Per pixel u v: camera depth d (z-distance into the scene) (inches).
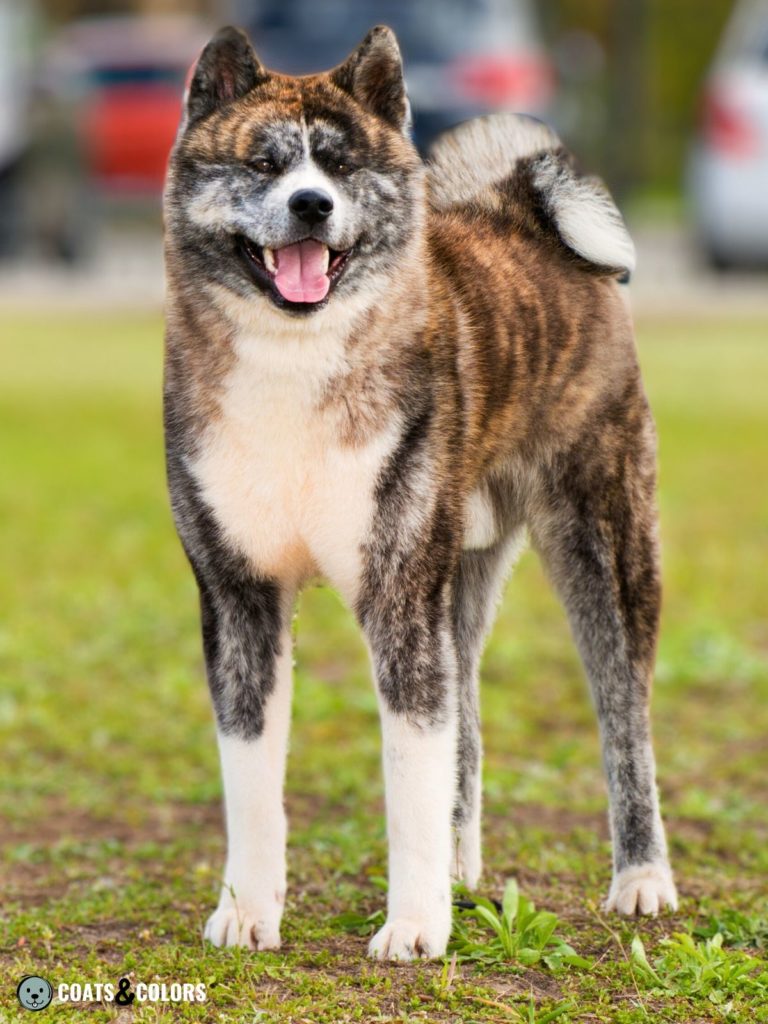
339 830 395.5
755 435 916.6
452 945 310.0
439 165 376.8
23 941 320.5
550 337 349.7
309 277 305.6
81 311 1346.0
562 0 2359.7
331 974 298.8
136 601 614.9
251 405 306.8
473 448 331.6
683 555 676.7
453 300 332.5
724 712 498.3
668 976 294.8
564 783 438.3
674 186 2229.3
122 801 426.9
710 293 1380.4
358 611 313.7
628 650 350.0
